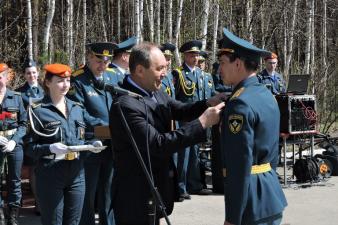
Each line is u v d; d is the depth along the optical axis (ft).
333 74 52.26
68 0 52.60
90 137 17.03
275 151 11.05
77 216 15.44
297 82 28.12
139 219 11.37
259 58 10.98
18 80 40.65
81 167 15.31
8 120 20.15
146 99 11.53
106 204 18.61
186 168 24.99
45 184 14.83
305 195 25.49
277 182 11.19
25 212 22.74
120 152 11.44
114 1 78.69
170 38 53.88
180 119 12.84
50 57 51.34
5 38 51.08
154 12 63.87
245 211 10.61
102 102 18.35
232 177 10.32
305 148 30.63
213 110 11.03
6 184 20.65
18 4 61.11
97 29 69.15
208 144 29.22
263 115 10.52
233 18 62.34
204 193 26.21
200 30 59.82
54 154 14.66
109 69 20.03
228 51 10.91
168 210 11.79
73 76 18.35
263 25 59.06
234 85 11.08
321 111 47.93
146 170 10.86
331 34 76.43
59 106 15.31
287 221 21.40
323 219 21.66
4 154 19.75
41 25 59.52
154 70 11.57
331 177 29.17
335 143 32.14
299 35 66.13
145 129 10.98
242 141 10.25
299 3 65.98
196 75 26.00
